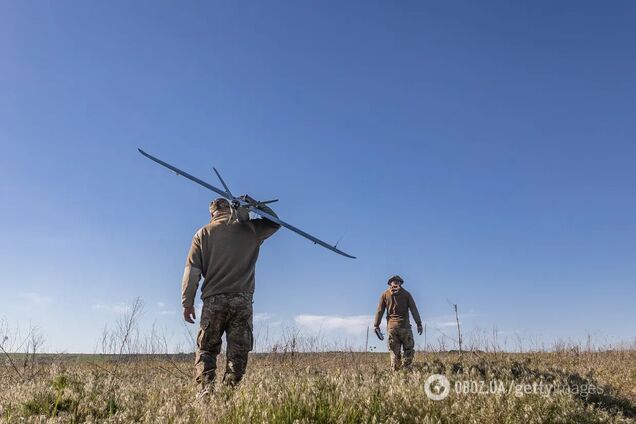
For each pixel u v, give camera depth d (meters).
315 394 4.97
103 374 7.75
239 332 5.71
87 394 5.68
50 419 4.55
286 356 9.91
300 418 4.45
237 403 4.57
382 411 4.88
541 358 13.60
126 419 4.69
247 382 5.30
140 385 6.41
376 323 11.61
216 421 4.32
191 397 5.24
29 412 5.03
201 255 5.86
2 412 4.91
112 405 5.33
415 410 5.07
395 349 11.16
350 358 11.28
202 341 5.75
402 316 11.45
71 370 8.23
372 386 5.59
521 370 9.62
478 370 9.02
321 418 4.56
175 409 4.57
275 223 6.07
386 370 8.98
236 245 5.83
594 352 14.57
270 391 4.99
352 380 5.79
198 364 5.68
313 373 6.86
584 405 7.26
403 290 11.62
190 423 4.40
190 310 5.75
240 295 5.73
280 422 4.37
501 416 5.63
